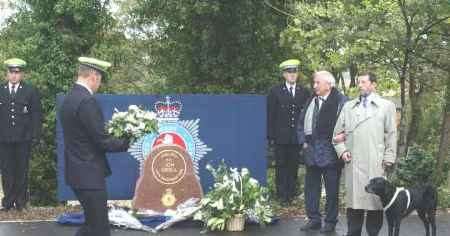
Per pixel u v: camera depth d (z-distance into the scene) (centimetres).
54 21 1491
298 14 1315
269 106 998
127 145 630
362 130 744
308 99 917
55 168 1452
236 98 972
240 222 852
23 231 834
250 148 977
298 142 932
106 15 1550
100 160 605
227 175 884
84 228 610
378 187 709
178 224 871
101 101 935
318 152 833
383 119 744
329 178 834
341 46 1195
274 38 1445
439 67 1083
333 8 1198
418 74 1108
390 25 1083
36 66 1480
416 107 1201
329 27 1161
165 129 950
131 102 942
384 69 1183
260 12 1404
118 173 945
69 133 598
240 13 1383
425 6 999
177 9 1388
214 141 965
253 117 977
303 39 1279
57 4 1464
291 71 992
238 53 1434
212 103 962
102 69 609
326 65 1289
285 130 987
